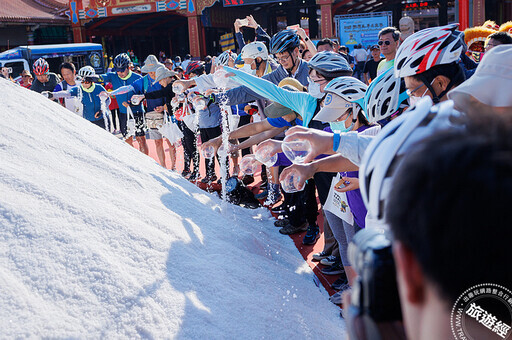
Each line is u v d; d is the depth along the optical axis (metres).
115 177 2.98
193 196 3.93
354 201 2.70
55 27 27.61
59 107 3.94
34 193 2.13
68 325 1.56
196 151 7.12
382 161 0.63
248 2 24.59
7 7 25.41
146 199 2.94
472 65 3.91
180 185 4.00
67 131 3.33
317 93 3.32
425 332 0.46
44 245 1.83
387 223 0.47
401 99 2.33
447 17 30.03
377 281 0.56
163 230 2.52
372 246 0.58
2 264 1.68
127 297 1.79
